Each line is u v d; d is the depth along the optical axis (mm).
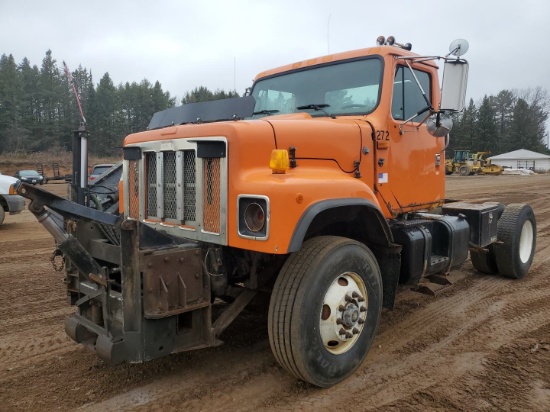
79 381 3486
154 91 70125
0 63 72625
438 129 3975
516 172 49594
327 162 3701
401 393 3293
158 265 2938
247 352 3992
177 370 3662
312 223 3422
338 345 3436
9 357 3932
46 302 5480
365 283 3529
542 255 7867
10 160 47781
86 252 3119
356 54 4445
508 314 4938
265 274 3557
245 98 3641
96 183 4953
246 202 3035
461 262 5273
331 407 3109
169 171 3557
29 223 12289
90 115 66688
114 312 3070
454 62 3785
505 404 3129
